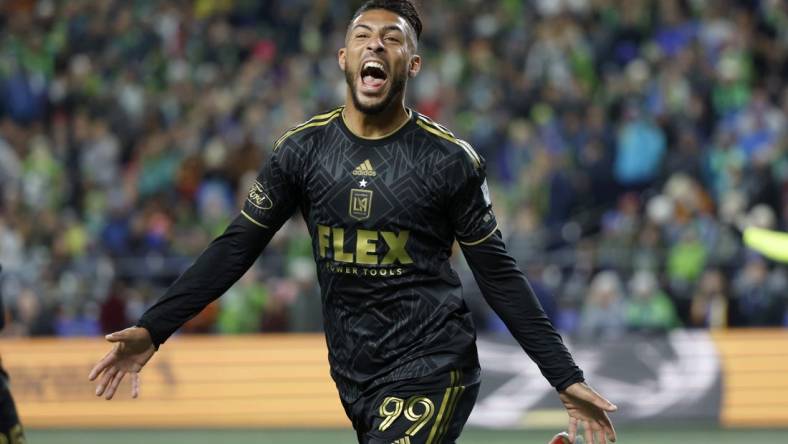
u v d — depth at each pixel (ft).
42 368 59.21
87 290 63.62
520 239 64.28
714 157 73.82
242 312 62.54
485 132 77.00
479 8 88.38
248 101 81.87
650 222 63.77
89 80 85.51
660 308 61.05
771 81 83.51
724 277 62.23
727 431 55.57
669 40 85.40
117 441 53.93
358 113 23.75
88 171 78.38
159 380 58.90
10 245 67.82
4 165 76.38
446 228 23.99
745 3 89.30
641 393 57.31
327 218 23.79
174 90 83.35
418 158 23.47
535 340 23.97
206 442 53.21
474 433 55.52
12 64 84.74
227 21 92.32
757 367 57.57
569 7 86.94
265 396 58.44
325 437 54.34
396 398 23.75
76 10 90.68
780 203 69.77
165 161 76.69
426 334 23.88
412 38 23.93
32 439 54.60
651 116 75.25
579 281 62.85
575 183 72.74
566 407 24.52
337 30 89.25
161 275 65.16
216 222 70.33
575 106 78.43
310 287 61.82
